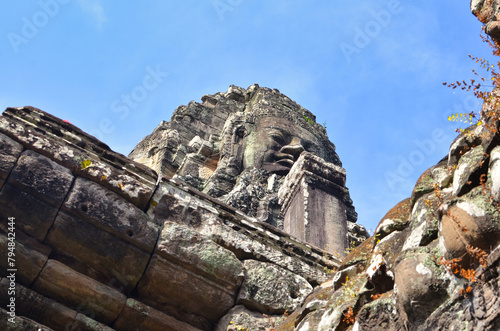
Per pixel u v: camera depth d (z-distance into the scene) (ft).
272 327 26.61
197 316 27.50
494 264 16.21
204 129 79.05
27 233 25.72
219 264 28.02
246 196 58.75
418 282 17.71
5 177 25.95
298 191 48.44
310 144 75.56
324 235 43.42
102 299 25.62
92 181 27.78
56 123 30.01
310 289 29.48
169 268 27.14
